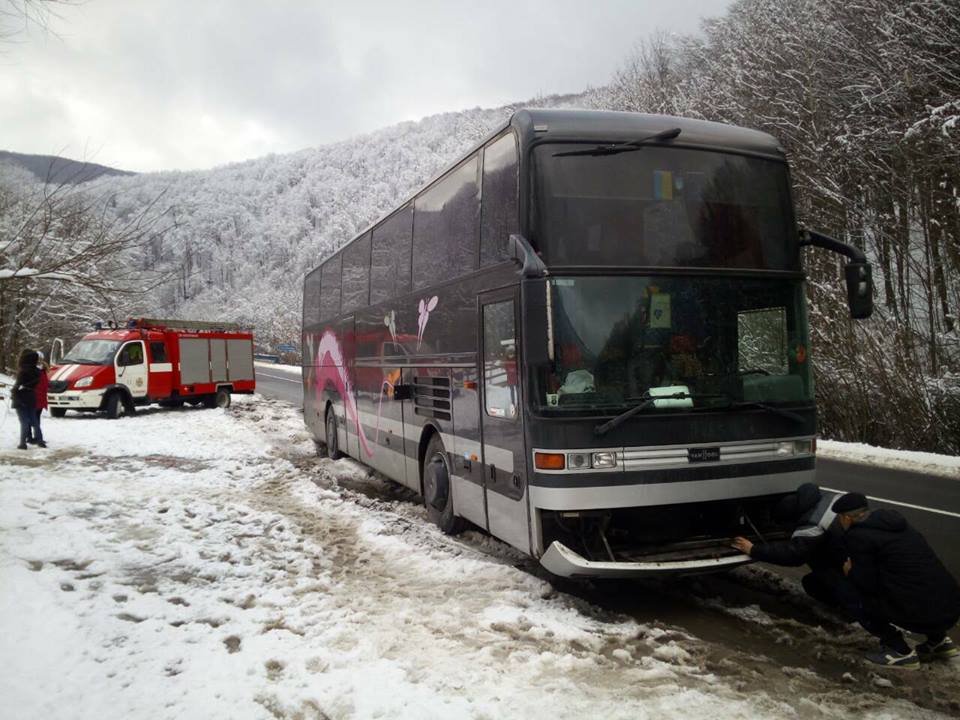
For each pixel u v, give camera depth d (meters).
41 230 13.19
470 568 6.43
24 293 14.82
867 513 4.61
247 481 11.59
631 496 5.22
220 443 16.28
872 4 17.59
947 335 14.77
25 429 14.15
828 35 18.98
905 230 15.85
